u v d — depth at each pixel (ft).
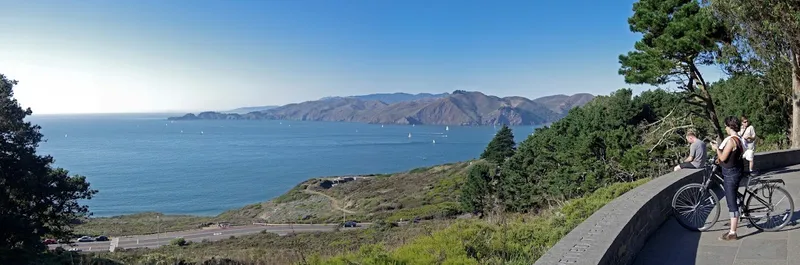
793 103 66.95
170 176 551.18
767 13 63.16
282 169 606.55
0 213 89.56
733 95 102.53
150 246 180.65
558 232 31.48
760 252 20.79
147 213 341.41
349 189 380.99
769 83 81.71
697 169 33.81
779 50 67.82
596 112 133.80
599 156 116.37
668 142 94.43
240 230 230.48
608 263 16.35
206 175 558.56
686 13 75.10
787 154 51.78
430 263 27.43
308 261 34.68
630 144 106.83
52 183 104.32
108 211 363.56
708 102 81.15
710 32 71.10
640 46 81.87
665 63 75.05
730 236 22.86
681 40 70.79
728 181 23.08
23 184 94.38
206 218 312.50
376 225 166.61
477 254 27.91
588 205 39.91
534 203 128.47
